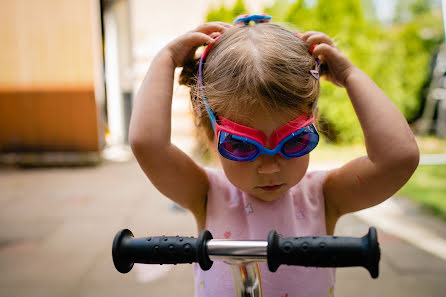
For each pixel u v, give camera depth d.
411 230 3.07
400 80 6.70
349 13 6.21
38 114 5.96
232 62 0.96
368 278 2.42
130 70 6.83
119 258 0.73
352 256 0.65
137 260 0.73
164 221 3.56
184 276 2.51
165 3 6.77
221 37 1.08
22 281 2.45
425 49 6.79
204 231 0.73
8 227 3.45
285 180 0.95
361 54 6.35
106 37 6.73
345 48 6.30
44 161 6.07
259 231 1.08
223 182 1.16
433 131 7.09
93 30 5.92
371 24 6.37
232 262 0.75
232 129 0.91
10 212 3.89
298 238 0.69
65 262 2.73
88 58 5.88
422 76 6.81
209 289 1.08
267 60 0.94
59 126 6.02
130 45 6.79
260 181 0.94
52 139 6.05
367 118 1.00
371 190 1.02
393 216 3.38
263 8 6.27
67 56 5.86
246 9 6.27
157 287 2.37
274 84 0.90
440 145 6.11
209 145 1.12
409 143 0.96
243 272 0.76
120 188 4.76
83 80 5.91
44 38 5.80
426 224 3.18
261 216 1.08
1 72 5.83
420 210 3.48
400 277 2.39
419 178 4.45
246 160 0.90
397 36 6.72
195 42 1.11
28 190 4.73
